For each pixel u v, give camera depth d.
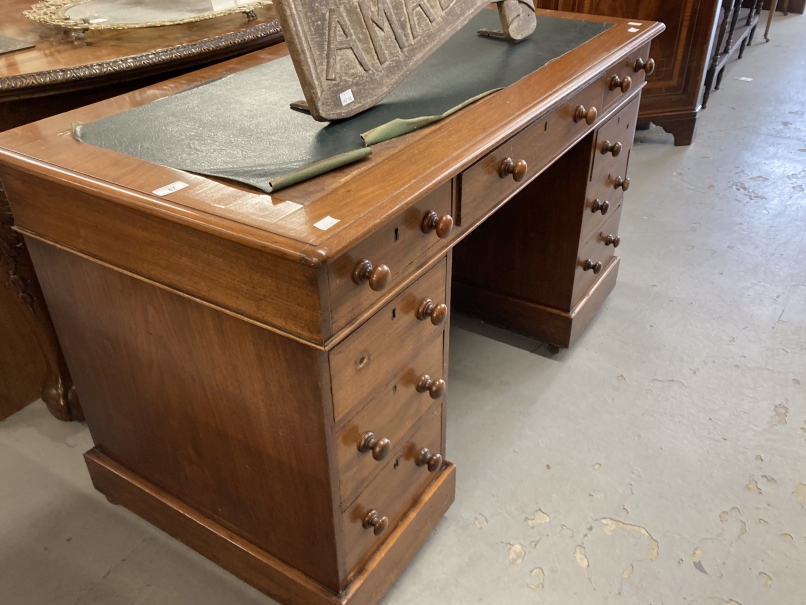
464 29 1.73
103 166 1.00
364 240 0.89
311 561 1.21
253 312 0.92
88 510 1.55
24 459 1.68
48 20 1.62
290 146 1.06
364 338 1.00
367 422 1.09
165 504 1.39
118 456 1.44
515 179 1.19
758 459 1.63
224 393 1.08
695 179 2.94
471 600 1.34
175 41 1.47
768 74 4.03
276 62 1.47
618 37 1.62
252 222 0.84
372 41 1.19
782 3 5.16
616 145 1.72
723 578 1.37
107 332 1.19
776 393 1.83
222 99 1.26
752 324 2.09
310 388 0.95
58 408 1.75
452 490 1.47
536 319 1.96
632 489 1.56
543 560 1.41
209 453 1.22
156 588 1.38
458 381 1.90
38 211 1.09
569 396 1.84
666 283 2.29
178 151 1.04
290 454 1.07
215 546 1.36
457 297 2.10
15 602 1.35
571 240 1.78
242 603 1.34
